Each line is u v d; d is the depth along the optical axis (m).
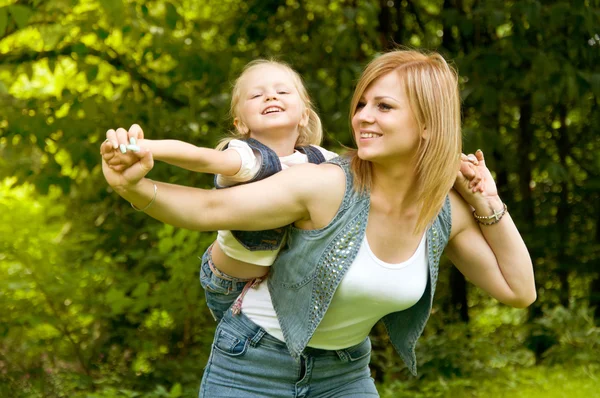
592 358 7.10
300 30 8.09
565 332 7.50
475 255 2.99
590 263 9.27
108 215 7.38
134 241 7.25
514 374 6.63
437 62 2.66
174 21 6.67
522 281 3.01
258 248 2.78
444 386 6.22
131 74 7.23
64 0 6.17
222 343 2.93
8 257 6.18
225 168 2.58
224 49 7.50
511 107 8.80
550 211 9.56
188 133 7.04
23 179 6.69
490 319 10.53
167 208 2.49
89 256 6.93
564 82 6.73
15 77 6.93
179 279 5.96
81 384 6.22
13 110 6.75
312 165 2.71
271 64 3.14
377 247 2.72
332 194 2.68
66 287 6.18
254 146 2.75
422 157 2.62
